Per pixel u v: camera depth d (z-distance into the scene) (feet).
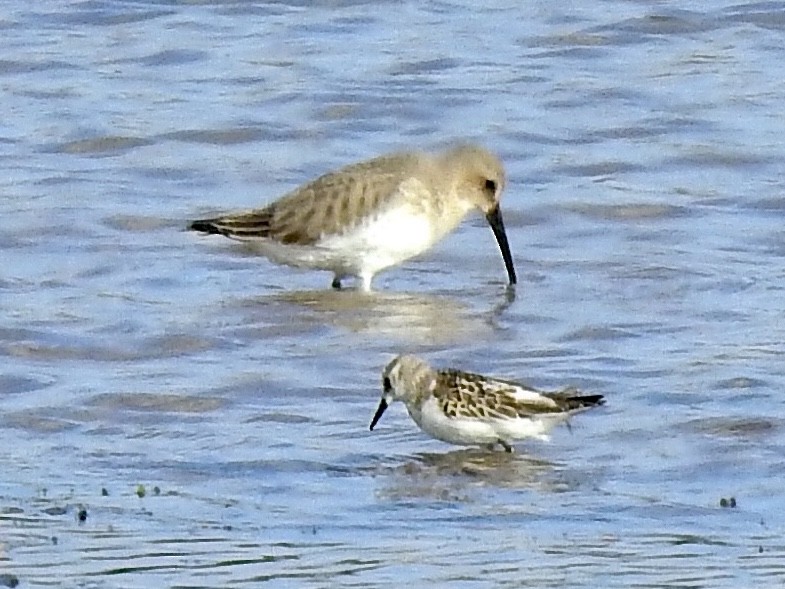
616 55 83.35
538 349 53.62
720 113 75.92
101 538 41.04
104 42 85.56
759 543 40.52
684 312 56.65
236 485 44.21
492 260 62.34
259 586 38.52
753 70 81.10
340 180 59.47
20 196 67.31
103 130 74.43
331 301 58.23
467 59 82.74
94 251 62.44
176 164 71.20
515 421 45.65
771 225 64.69
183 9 89.56
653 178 69.62
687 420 47.80
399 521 42.01
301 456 45.93
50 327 55.21
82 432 47.78
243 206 67.21
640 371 51.55
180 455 46.11
